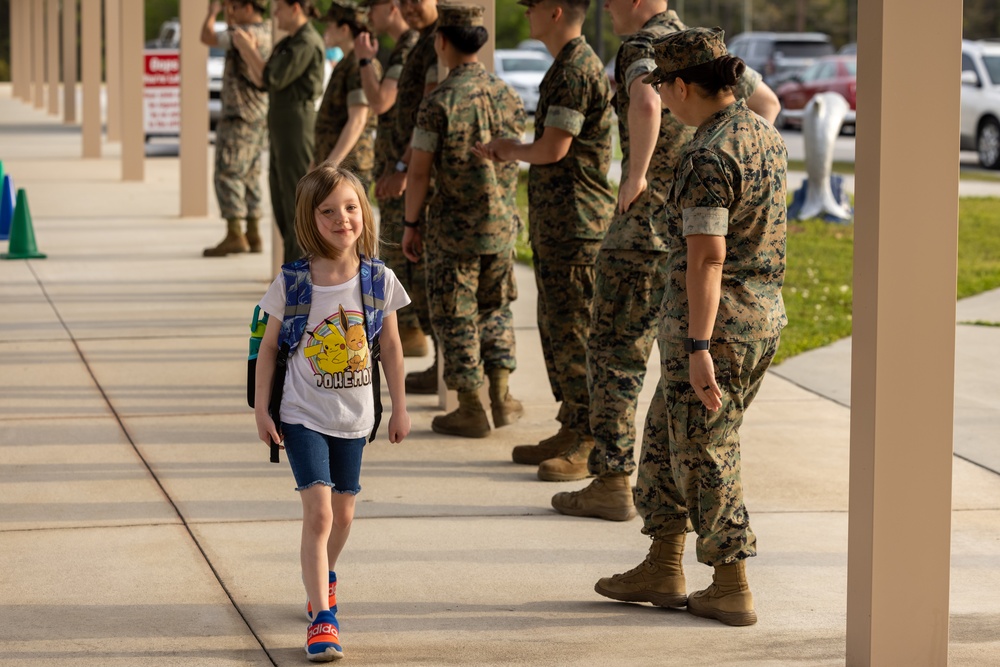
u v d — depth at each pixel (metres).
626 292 7.90
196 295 16.00
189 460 9.51
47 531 7.97
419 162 9.69
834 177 24.67
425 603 6.95
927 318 5.59
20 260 18.55
